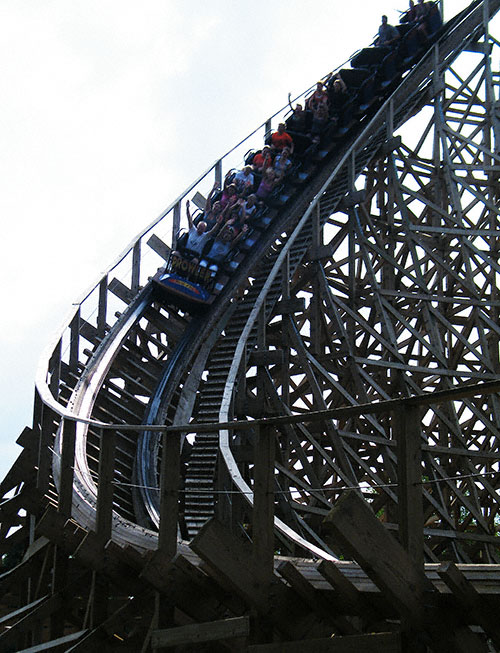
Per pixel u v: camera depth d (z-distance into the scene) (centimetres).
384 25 3139
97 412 2078
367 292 2436
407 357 2484
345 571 832
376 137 2775
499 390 618
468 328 2372
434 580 705
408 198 2742
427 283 2619
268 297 2292
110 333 2288
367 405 717
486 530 1975
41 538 1456
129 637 1161
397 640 672
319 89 2891
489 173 2655
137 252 2548
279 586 799
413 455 687
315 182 2753
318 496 1878
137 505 1817
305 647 731
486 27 2734
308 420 772
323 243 2509
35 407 1658
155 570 914
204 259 2500
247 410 2061
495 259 2556
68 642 1085
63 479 1223
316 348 2233
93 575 1096
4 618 1254
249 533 1897
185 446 2086
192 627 843
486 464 2339
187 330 2433
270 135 2959
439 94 2673
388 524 1902
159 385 2225
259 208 2673
